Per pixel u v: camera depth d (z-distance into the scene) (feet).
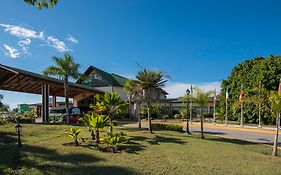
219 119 144.05
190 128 101.60
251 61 136.98
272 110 49.90
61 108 117.39
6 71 86.99
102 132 64.18
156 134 66.80
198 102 69.26
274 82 117.60
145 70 72.64
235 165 38.14
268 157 45.06
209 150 47.42
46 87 103.04
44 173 30.19
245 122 129.29
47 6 31.55
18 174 29.58
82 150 41.37
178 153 43.42
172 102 174.91
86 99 165.58
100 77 172.76
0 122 76.74
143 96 73.05
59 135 55.93
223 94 149.28
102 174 30.86
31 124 75.51
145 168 33.83
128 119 151.12
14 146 41.24
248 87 127.85
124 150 43.34
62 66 96.68
